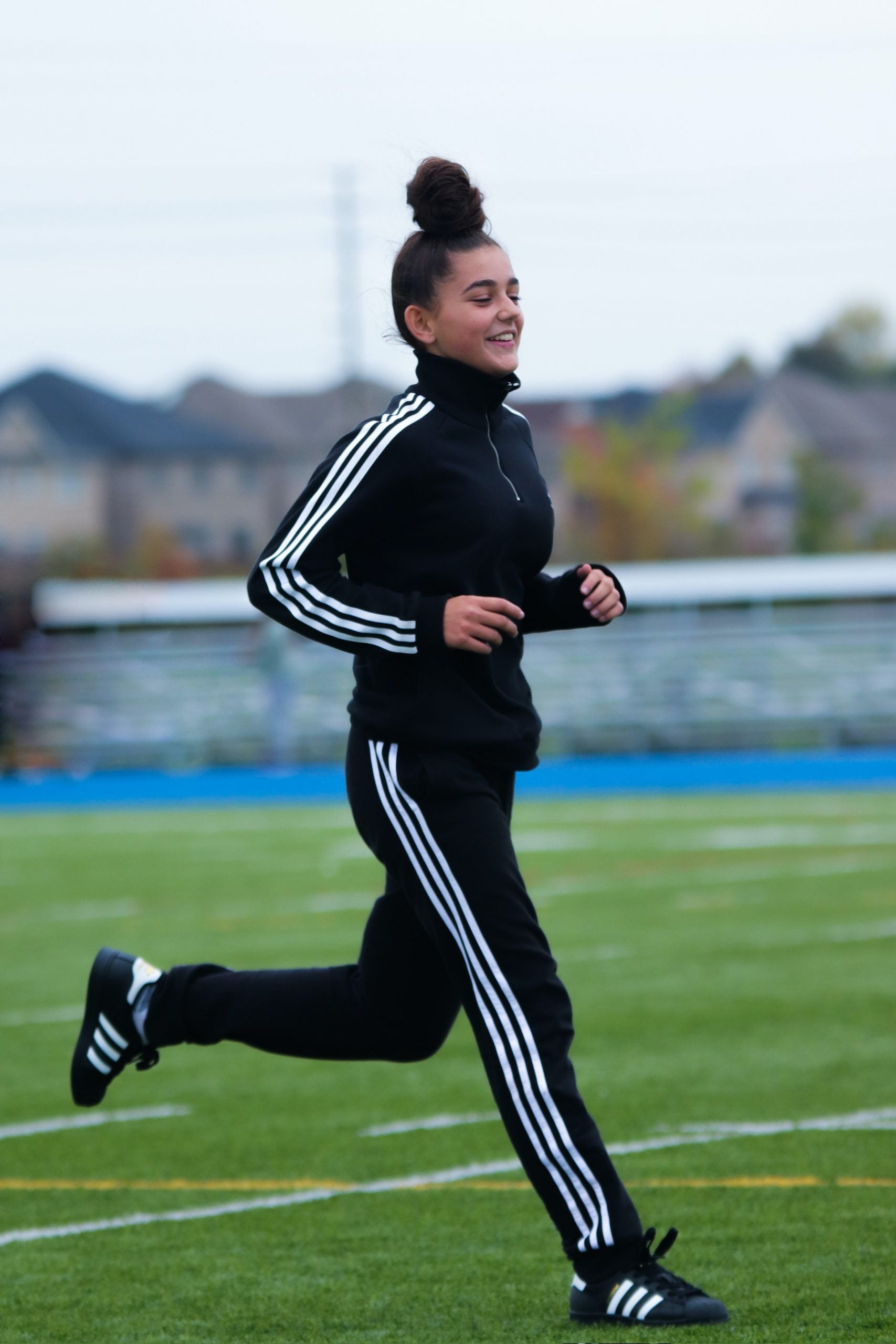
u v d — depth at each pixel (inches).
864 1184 700.0
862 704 3838.6
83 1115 902.4
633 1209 520.7
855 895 1777.8
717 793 3149.6
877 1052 1001.5
